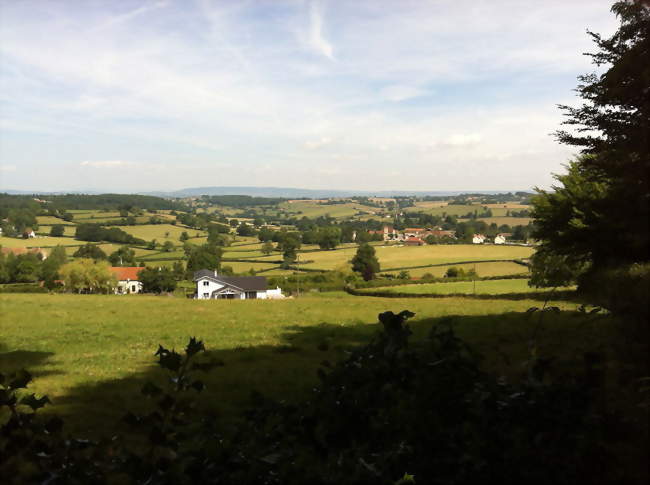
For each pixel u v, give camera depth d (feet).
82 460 13.02
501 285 175.11
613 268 42.39
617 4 35.53
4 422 28.19
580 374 16.24
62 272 310.45
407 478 11.52
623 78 36.01
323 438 14.29
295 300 124.47
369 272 318.04
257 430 15.15
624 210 34.96
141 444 23.65
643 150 34.22
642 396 15.87
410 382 15.60
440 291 166.40
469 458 13.04
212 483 12.42
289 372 40.75
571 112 39.50
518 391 15.38
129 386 37.73
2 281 357.20
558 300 100.73
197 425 24.86
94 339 62.85
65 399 33.99
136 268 396.78
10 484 12.84
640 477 12.94
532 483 12.98
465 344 16.87
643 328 18.78
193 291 352.69
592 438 13.66
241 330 69.56
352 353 16.88
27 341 61.52
